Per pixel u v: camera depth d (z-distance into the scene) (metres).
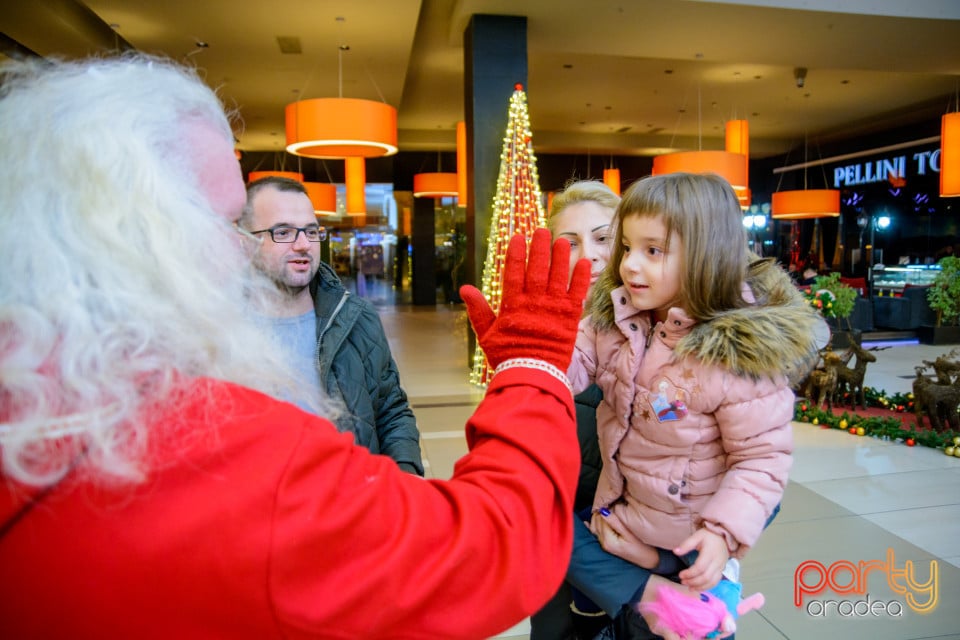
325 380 1.42
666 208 1.03
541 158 15.65
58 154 0.43
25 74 0.48
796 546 2.68
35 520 0.39
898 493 3.27
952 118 7.42
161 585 0.39
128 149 0.45
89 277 0.41
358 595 0.43
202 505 0.40
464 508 0.49
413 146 14.20
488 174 6.22
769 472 0.99
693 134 14.55
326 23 6.59
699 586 0.94
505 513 0.50
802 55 7.29
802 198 11.84
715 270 1.03
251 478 0.41
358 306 1.57
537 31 6.56
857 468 3.67
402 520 0.47
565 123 13.35
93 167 0.43
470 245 6.44
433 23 7.36
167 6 6.11
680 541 1.06
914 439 4.09
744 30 6.48
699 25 6.38
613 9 6.00
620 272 1.10
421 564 0.46
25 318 0.38
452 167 15.52
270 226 1.43
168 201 0.45
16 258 0.40
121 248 0.41
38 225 0.41
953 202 12.28
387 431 1.57
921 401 4.41
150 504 0.39
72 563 0.38
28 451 0.38
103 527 0.39
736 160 7.75
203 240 0.46
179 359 0.42
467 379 6.46
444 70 9.21
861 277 14.13
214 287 0.46
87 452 0.39
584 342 1.24
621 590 1.08
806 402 4.99
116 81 0.49
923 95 10.99
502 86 6.17
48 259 0.40
